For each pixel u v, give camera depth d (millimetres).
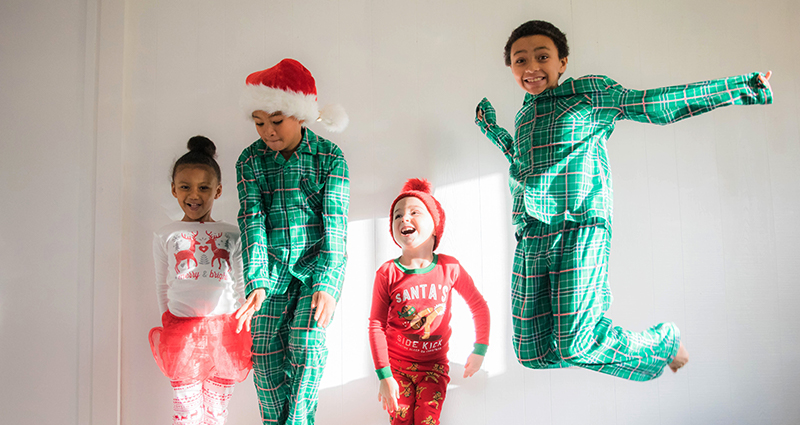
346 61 2053
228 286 1770
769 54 2100
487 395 1908
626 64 2072
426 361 1738
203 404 1764
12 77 2014
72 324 1909
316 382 1581
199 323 1700
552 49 1596
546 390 1921
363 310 1943
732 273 2006
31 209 1961
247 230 1613
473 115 2045
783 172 2057
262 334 1616
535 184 1507
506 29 2082
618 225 2008
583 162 1494
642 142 2049
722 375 1958
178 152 1993
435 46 2074
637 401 1933
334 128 1771
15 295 1920
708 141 2061
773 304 1996
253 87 1589
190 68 2031
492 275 1973
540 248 1517
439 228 1866
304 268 1634
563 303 1441
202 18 2055
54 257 1938
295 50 2051
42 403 1876
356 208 1986
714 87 1392
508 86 2055
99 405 1854
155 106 2006
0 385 1884
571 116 1514
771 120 2078
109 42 2014
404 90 2051
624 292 1977
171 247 1775
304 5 2076
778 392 1954
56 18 2039
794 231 2035
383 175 2006
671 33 2098
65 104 2006
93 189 1965
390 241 1981
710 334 1973
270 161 1686
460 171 2018
